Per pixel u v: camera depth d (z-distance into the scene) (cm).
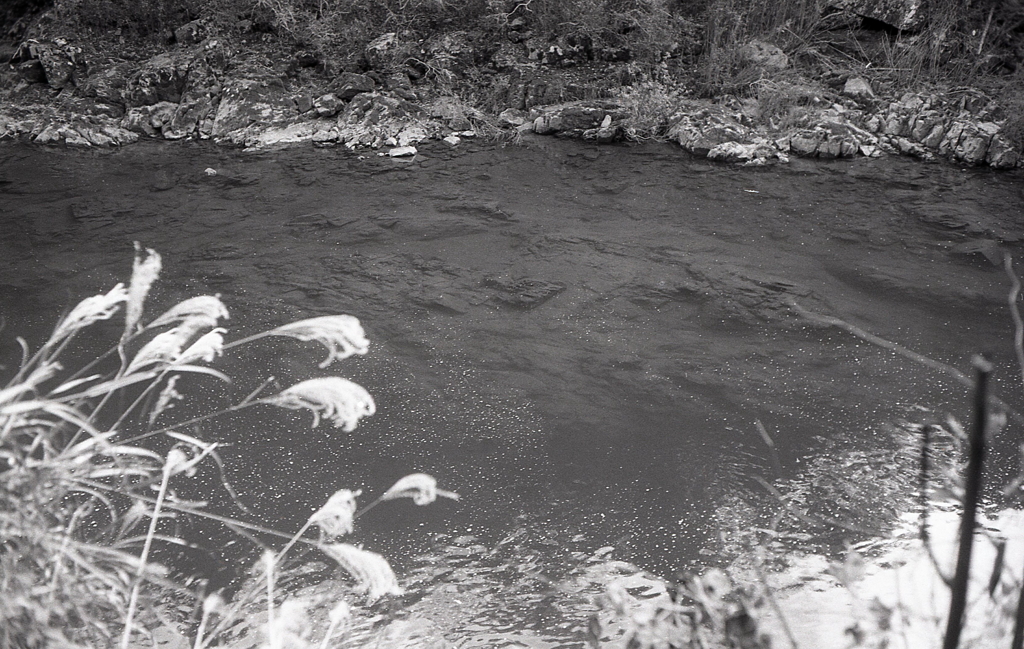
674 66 909
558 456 400
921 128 811
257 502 366
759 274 573
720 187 721
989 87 862
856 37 934
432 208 681
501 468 392
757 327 514
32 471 185
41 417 408
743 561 333
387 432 417
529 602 314
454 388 453
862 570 320
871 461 394
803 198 698
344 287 559
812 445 407
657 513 363
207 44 913
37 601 185
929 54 893
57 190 721
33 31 960
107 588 219
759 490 376
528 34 930
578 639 295
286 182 737
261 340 495
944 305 539
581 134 830
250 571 323
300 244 621
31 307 530
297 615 196
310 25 941
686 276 571
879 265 588
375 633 295
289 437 411
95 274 575
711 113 827
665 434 416
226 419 423
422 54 917
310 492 374
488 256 602
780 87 853
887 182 730
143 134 862
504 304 539
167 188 727
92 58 933
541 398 445
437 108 859
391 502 368
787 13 941
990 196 705
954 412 432
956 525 346
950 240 627
